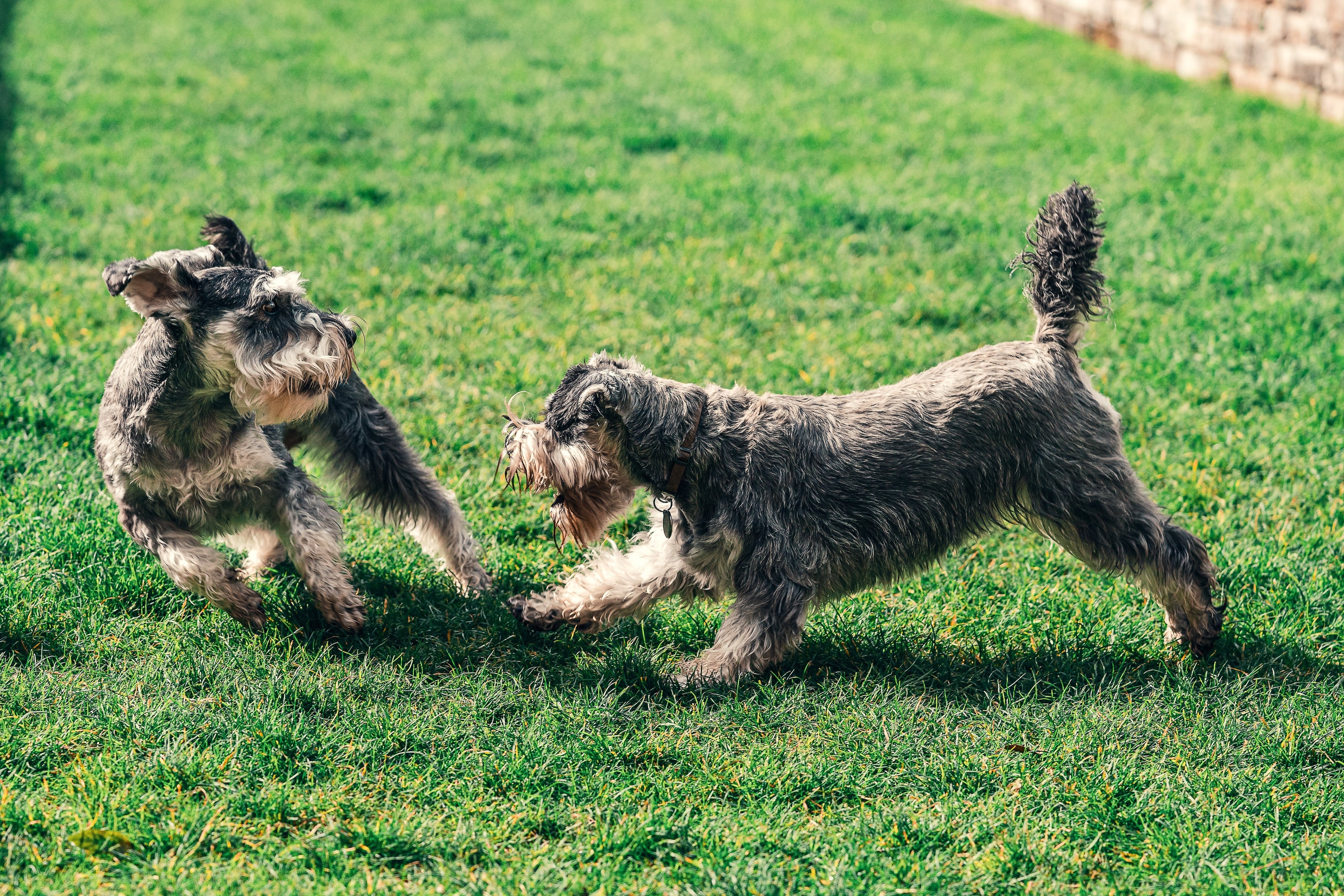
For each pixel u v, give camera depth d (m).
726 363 6.79
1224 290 7.89
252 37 14.54
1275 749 3.97
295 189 9.30
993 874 3.44
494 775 3.78
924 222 9.04
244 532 4.96
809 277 8.03
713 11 17.22
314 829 3.51
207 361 4.19
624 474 4.36
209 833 3.43
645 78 13.38
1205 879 3.42
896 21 17.03
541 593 4.98
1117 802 3.74
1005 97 12.92
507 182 9.82
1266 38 13.08
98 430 4.50
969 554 5.24
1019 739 4.07
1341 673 4.46
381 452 4.88
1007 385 4.36
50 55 13.13
